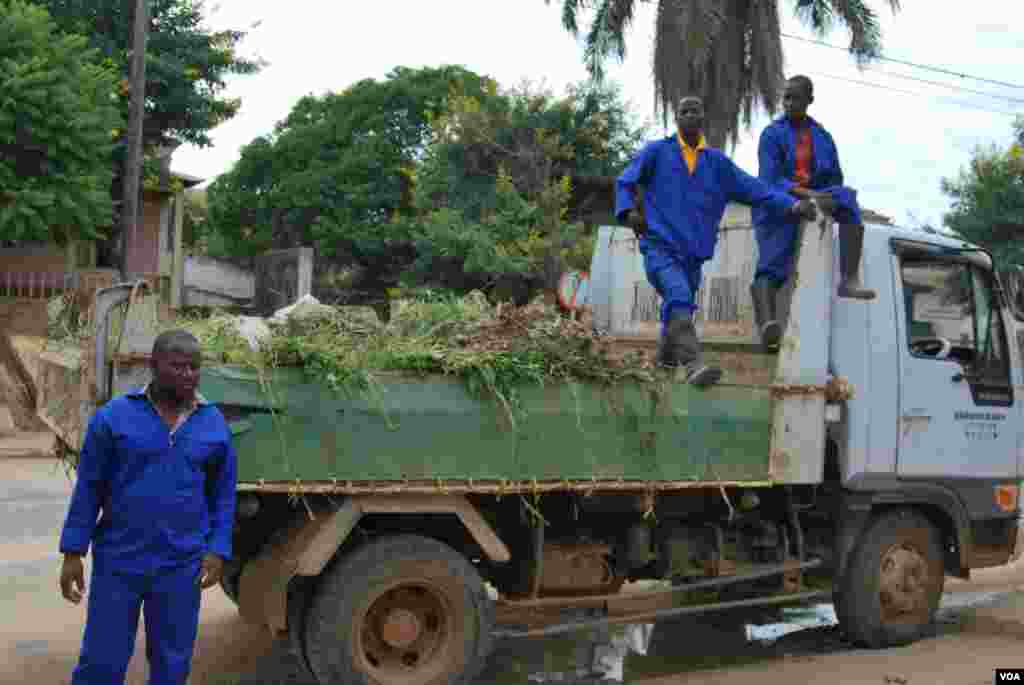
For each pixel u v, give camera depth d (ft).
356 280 102.68
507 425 15.06
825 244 18.37
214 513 12.15
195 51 66.39
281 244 113.39
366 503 14.26
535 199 68.08
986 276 21.16
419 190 73.36
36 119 46.11
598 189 76.33
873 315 19.22
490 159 71.15
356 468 14.01
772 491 19.31
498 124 70.59
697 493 18.39
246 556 15.87
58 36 55.47
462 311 16.60
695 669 18.16
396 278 98.43
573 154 72.13
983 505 20.79
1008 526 21.65
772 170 20.26
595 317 24.02
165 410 11.93
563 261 63.57
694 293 19.19
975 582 26.55
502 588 17.38
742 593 20.75
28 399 19.71
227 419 13.25
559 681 17.40
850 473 18.75
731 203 20.95
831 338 18.75
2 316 52.03
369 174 102.78
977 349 20.94
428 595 15.05
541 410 15.35
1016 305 21.18
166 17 66.85
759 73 69.72
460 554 15.24
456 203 69.10
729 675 17.72
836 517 19.48
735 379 19.30
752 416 17.46
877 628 19.51
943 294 20.49
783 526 19.33
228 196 119.34
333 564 14.61
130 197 50.31
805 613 22.63
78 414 13.39
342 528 14.14
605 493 16.94
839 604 19.57
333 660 14.17
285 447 13.56
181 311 16.02
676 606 22.45
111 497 11.66
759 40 69.36
